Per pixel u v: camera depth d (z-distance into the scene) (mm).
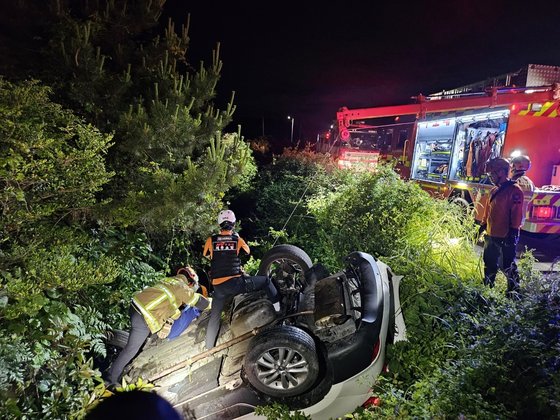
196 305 4090
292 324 3561
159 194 5137
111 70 6406
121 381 3891
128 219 4535
